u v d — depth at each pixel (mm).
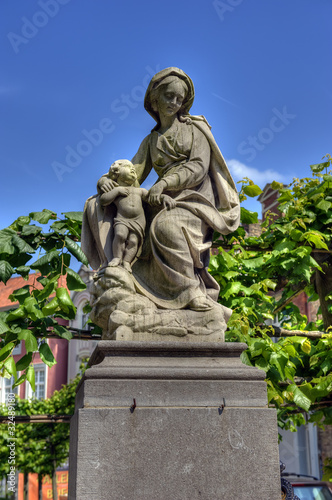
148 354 3850
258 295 6695
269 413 3684
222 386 3719
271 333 6734
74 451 3744
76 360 30031
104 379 3629
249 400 3717
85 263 5570
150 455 3510
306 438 18781
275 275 7094
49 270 5574
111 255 4367
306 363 6949
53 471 19016
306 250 6363
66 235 5793
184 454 3541
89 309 6602
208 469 3535
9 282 28625
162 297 4215
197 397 3668
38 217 5883
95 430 3498
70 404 19531
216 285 4402
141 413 3572
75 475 3543
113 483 3432
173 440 3557
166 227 4242
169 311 4082
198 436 3586
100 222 4434
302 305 18156
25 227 5754
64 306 5285
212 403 3666
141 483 3455
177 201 4398
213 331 4039
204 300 4129
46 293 5402
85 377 3658
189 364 3844
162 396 3641
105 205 4434
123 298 4109
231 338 6168
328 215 6617
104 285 4188
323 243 6434
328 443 17938
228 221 4480
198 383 3699
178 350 3865
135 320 3996
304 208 6738
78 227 5945
